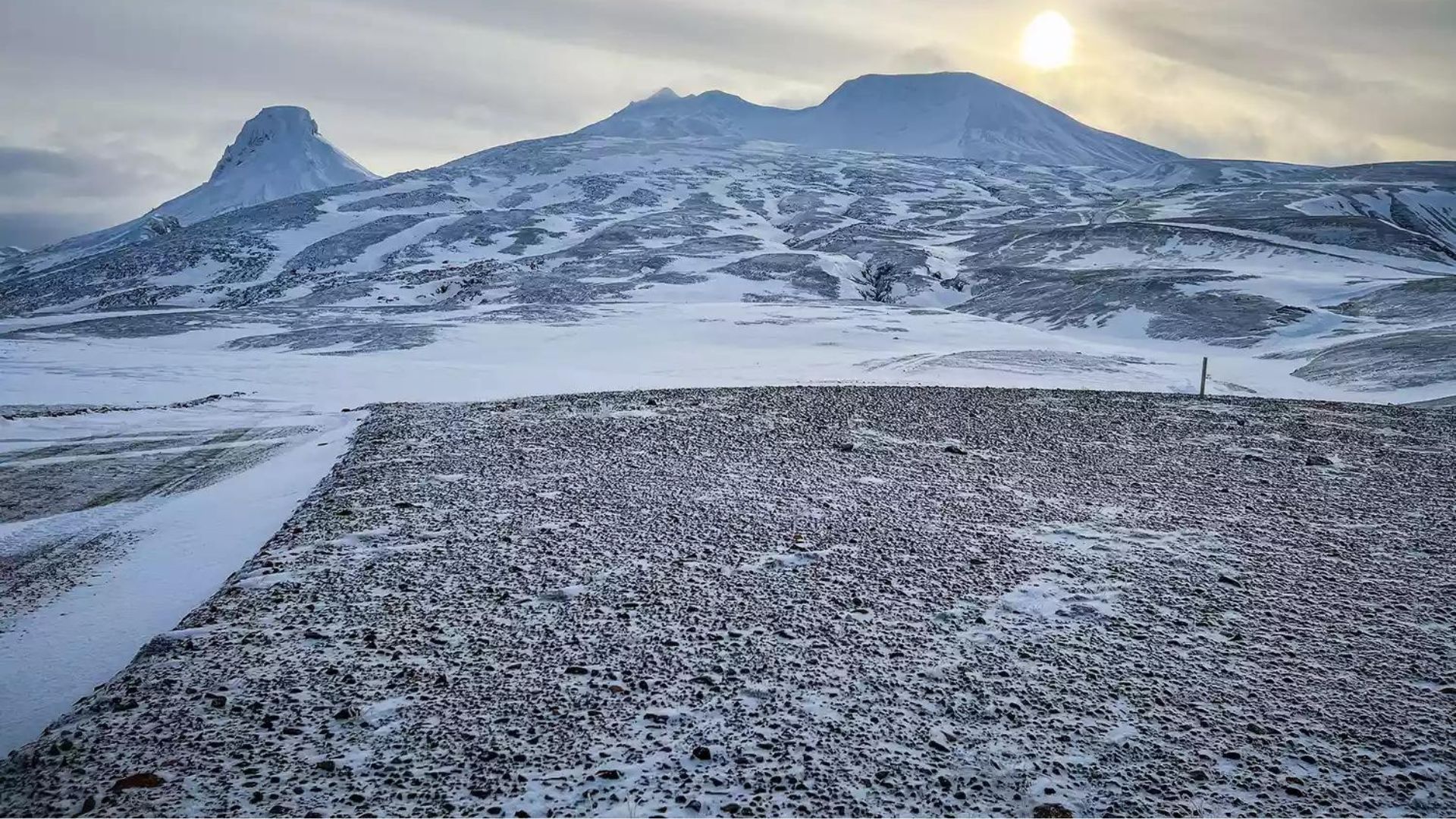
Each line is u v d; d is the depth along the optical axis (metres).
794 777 8.41
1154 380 40.41
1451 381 36.62
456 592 12.90
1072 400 30.92
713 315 74.56
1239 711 9.80
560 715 9.51
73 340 66.69
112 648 11.88
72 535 16.88
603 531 15.73
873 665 10.73
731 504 17.58
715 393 32.03
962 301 107.50
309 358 51.19
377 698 9.85
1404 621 12.25
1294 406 30.41
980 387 34.78
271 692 9.99
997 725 9.44
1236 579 13.75
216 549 15.76
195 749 8.85
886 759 8.75
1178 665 10.88
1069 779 8.48
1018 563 14.38
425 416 27.62
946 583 13.45
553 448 22.70
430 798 8.08
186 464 23.38
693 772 8.48
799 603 12.59
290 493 19.28
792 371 44.34
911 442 23.89
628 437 24.20
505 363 51.00
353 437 24.86
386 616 12.04
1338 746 9.11
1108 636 11.67
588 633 11.51
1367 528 16.58
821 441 23.88
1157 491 19.12
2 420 29.70
